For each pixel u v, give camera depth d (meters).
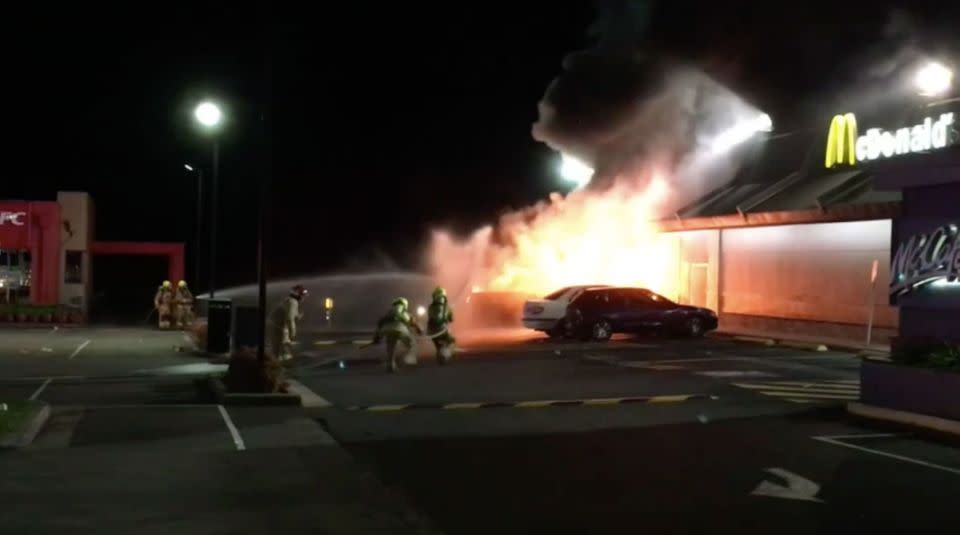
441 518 8.47
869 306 26.41
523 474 10.32
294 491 9.32
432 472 10.41
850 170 28.61
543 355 24.14
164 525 8.00
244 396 15.41
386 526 8.07
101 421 13.66
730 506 8.95
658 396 16.67
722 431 13.09
